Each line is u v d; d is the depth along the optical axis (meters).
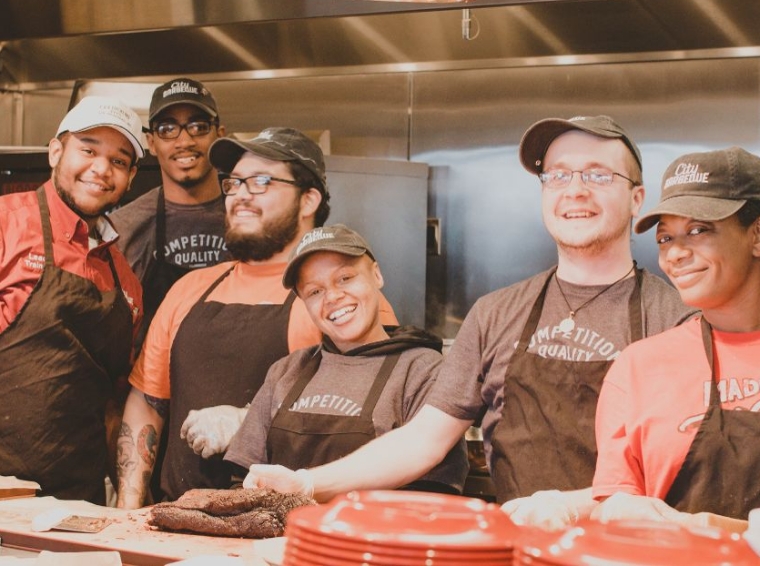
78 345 2.71
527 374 2.12
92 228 2.87
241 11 2.19
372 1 1.92
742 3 3.20
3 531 1.78
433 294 3.62
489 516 1.05
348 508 1.05
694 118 3.36
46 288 2.69
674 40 3.34
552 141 2.17
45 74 3.96
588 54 3.45
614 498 1.57
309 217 2.92
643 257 3.39
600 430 1.88
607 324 2.10
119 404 3.07
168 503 1.84
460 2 1.74
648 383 1.82
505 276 3.55
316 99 3.75
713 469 1.70
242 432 2.52
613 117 3.45
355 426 2.33
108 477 3.19
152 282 3.34
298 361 2.57
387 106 3.69
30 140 4.01
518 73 3.54
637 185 2.17
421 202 3.39
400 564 0.96
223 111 3.84
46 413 2.67
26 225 2.71
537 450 2.07
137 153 2.83
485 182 3.58
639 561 0.87
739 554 0.90
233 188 2.87
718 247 1.75
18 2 2.34
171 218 3.32
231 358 2.76
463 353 2.25
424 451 2.17
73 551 1.69
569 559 0.89
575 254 2.14
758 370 1.74
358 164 3.33
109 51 3.87
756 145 3.30
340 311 2.46
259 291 2.85
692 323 1.86
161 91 3.22
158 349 2.92
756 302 1.77
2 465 2.64
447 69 3.61
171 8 2.24
